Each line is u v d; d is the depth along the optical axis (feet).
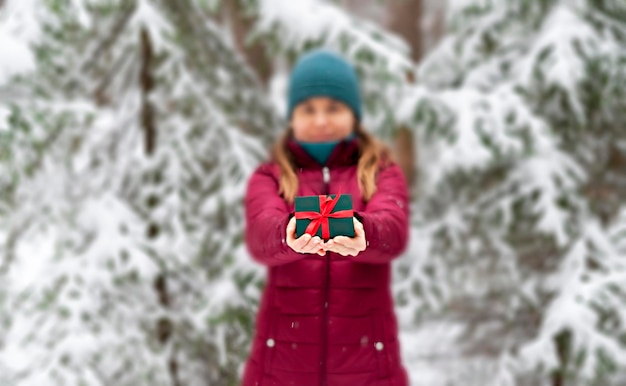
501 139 11.30
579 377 10.54
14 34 8.96
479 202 12.99
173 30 10.90
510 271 12.66
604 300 10.82
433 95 11.88
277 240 5.09
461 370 13.12
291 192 5.85
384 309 5.78
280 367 5.66
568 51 11.60
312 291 5.61
